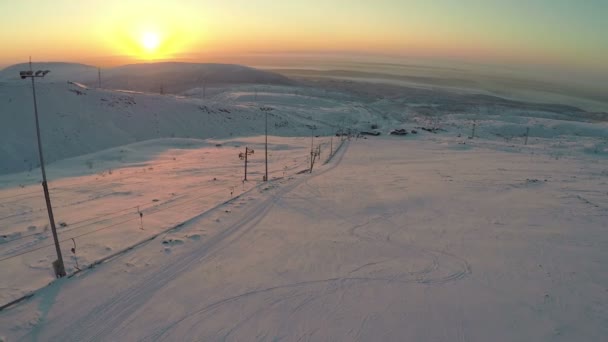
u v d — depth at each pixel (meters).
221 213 20.92
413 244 17.53
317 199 25.42
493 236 18.83
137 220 19.50
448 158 52.53
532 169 41.62
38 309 11.11
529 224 20.95
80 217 20.11
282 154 54.19
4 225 18.98
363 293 12.75
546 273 14.61
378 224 20.53
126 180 31.95
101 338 10.09
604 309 12.05
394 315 11.47
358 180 33.06
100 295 11.99
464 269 14.84
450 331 10.74
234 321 10.95
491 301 12.42
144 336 10.21
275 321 11.01
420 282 13.66
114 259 14.49
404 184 31.59
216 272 13.94
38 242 16.16
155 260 14.55
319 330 10.65
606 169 42.03
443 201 26.03
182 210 21.62
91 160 46.03
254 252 15.97
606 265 15.43
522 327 11.00
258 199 24.41
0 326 10.27
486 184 32.00
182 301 11.90
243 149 58.50
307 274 14.05
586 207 24.61
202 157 48.91
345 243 17.42
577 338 10.53
